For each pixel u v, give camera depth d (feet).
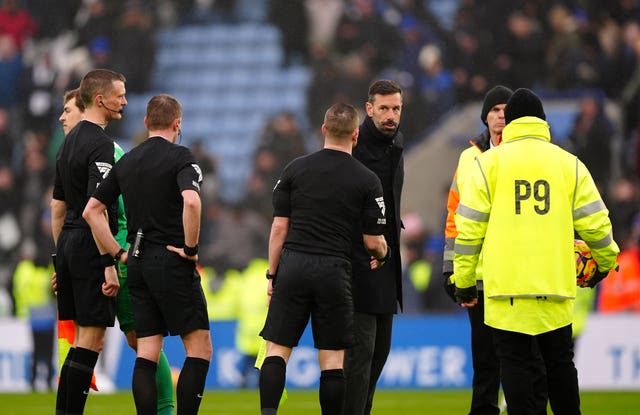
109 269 75.82
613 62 237.25
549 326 69.41
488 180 70.90
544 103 233.35
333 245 72.23
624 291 175.42
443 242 219.00
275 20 264.11
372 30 249.75
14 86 249.14
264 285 170.09
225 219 222.28
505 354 70.33
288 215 73.97
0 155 241.35
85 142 77.92
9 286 194.90
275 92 257.75
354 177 72.95
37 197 233.55
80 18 259.80
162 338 75.15
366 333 77.66
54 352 167.12
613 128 223.10
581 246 76.23
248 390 162.20
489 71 240.53
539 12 243.81
